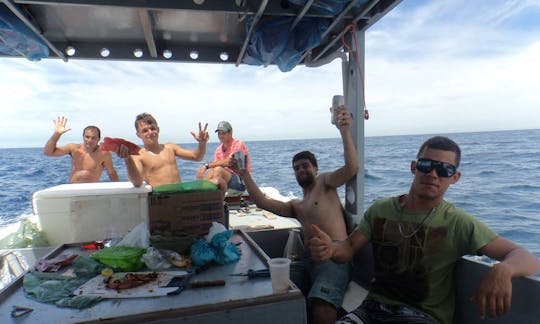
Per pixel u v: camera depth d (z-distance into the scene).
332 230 2.80
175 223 2.59
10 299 1.71
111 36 2.97
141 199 3.36
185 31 2.93
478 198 11.38
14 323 1.45
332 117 2.84
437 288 1.87
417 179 1.90
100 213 3.31
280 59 3.08
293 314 1.65
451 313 1.88
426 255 1.87
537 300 1.53
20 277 1.97
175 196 2.60
